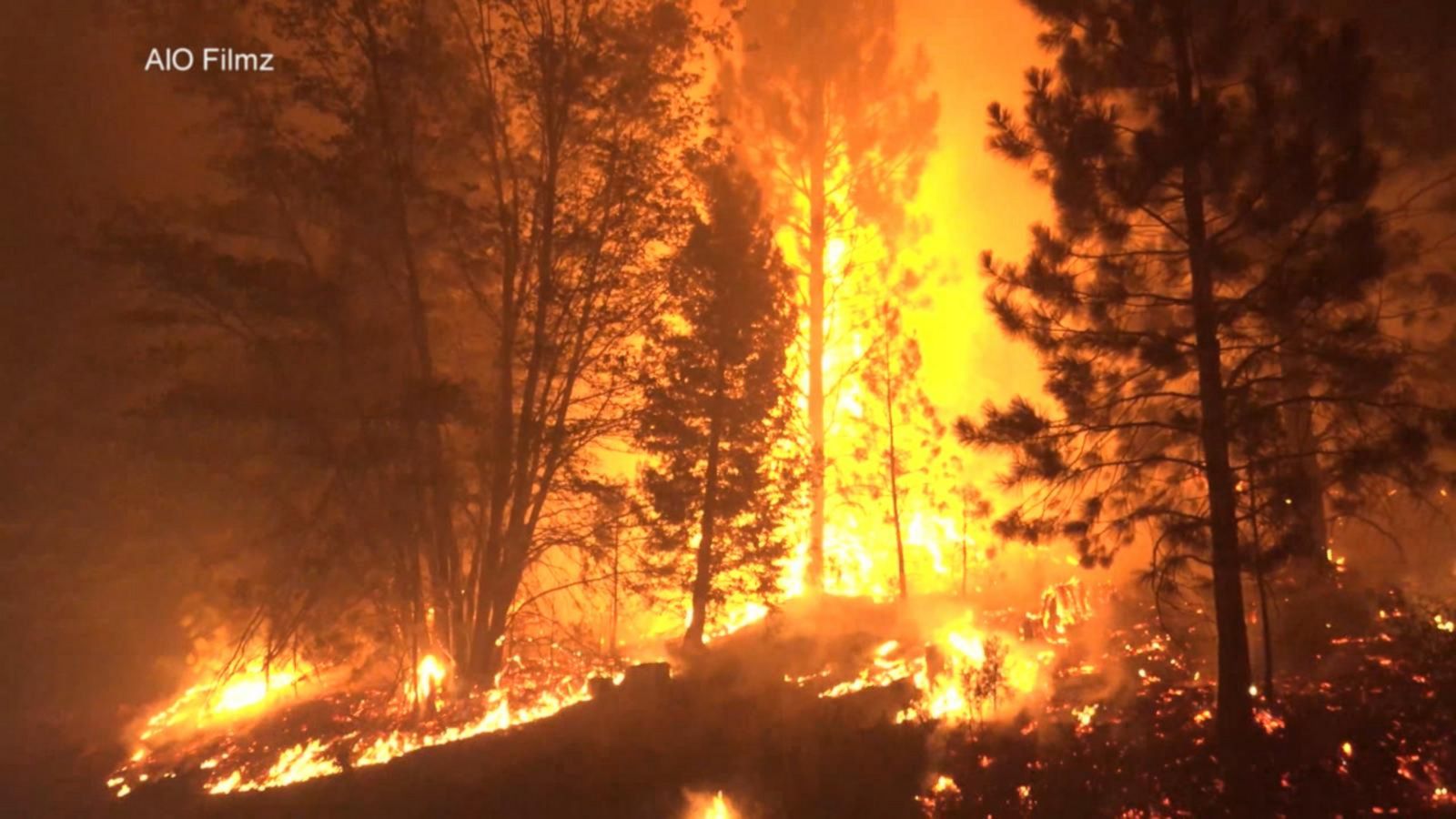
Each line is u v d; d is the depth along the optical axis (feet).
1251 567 34.99
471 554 66.08
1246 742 32.53
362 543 62.90
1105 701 41.06
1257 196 34.76
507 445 63.93
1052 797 31.60
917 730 39.58
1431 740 30.40
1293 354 35.76
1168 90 37.96
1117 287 37.55
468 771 42.91
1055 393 37.55
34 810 51.47
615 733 44.62
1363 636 42.80
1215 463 36.22
